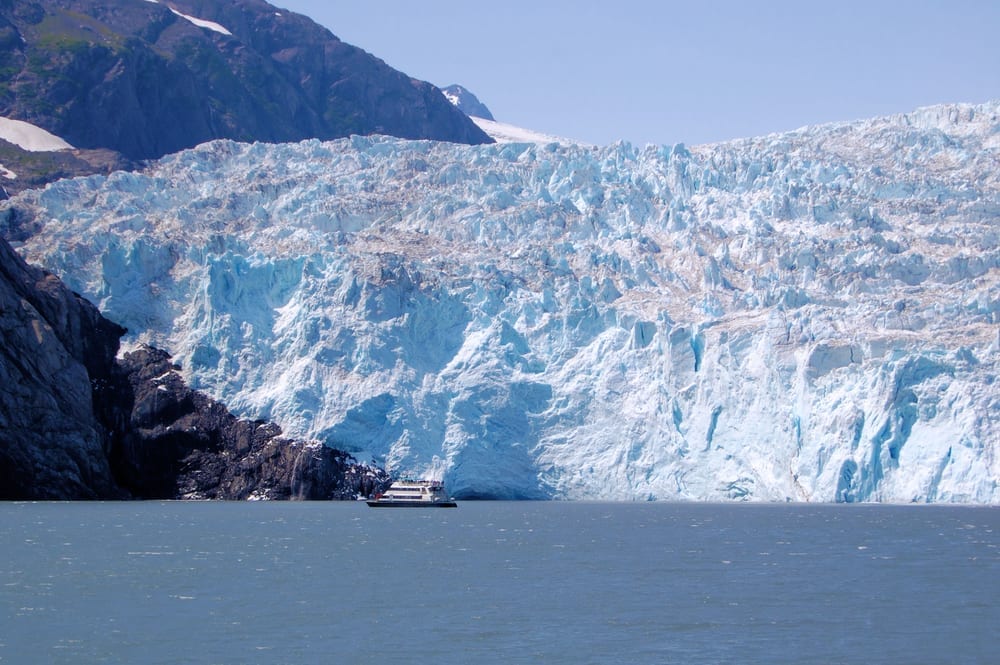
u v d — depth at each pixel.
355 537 170.75
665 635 104.00
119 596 118.62
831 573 138.25
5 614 109.44
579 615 111.62
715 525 195.75
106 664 92.81
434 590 123.75
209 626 105.25
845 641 102.62
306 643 99.62
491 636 102.69
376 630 104.44
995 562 148.00
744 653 98.38
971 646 101.44
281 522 192.88
